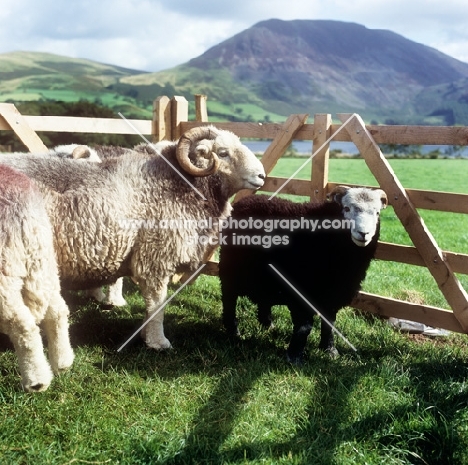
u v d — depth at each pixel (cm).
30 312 335
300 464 288
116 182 403
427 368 408
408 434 313
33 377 335
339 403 351
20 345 330
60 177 392
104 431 314
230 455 296
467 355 435
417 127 435
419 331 501
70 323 478
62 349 365
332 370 399
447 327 453
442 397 354
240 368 398
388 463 294
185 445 300
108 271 412
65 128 548
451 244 910
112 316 501
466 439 306
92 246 392
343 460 294
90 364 395
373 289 606
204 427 320
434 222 1183
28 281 332
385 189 454
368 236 388
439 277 441
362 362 418
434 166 2922
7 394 344
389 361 412
